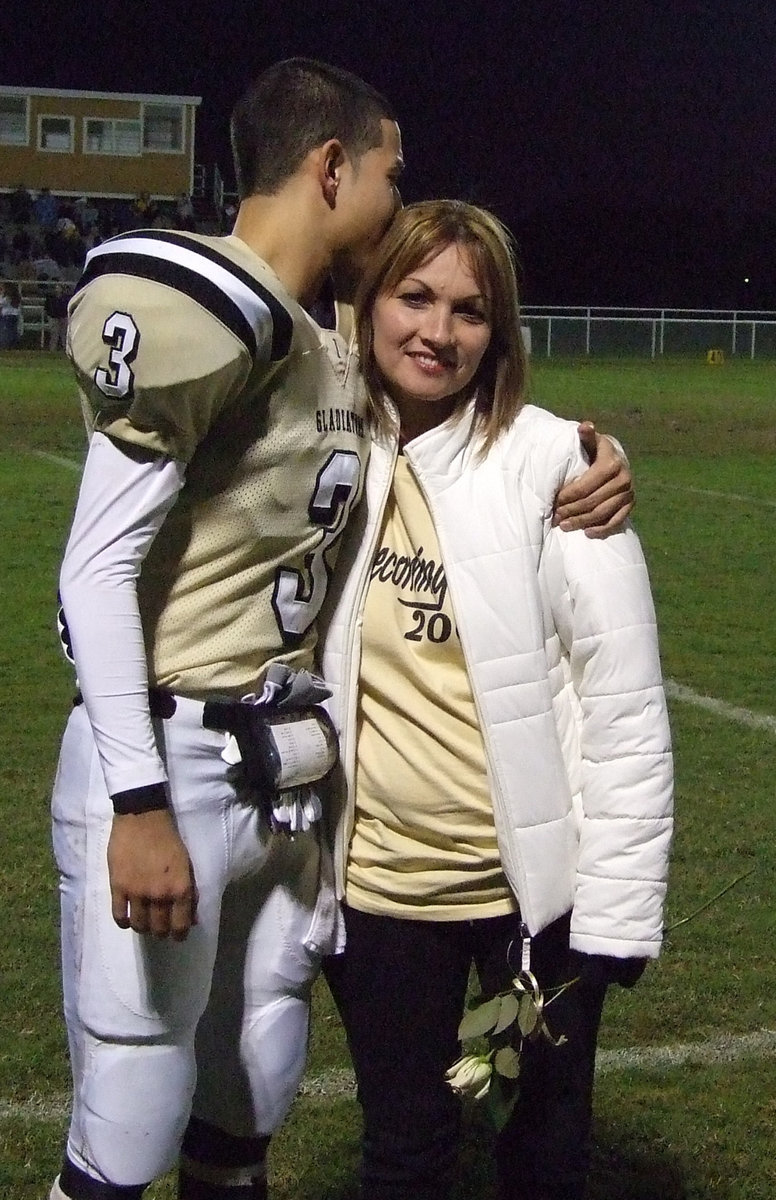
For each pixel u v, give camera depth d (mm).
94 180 37844
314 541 2006
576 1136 2150
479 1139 2902
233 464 1917
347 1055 3203
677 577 8359
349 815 2131
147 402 1789
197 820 1938
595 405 19203
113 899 1862
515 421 2115
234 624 1966
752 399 20500
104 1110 1941
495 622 2051
